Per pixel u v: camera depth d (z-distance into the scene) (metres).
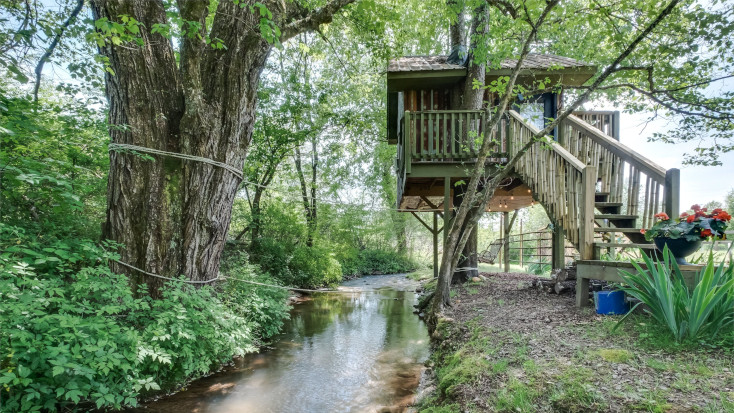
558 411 2.13
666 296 2.93
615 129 7.89
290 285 10.35
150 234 3.97
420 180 8.47
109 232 3.98
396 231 20.20
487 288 6.66
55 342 2.83
